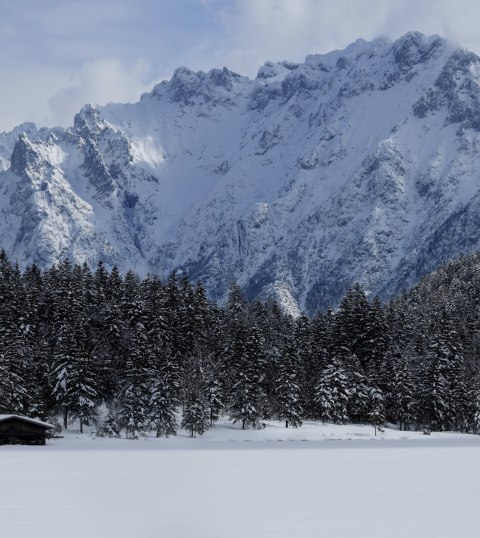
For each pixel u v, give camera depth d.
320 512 41.25
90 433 134.25
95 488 53.41
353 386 158.75
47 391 138.88
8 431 116.25
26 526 37.22
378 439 141.75
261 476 62.91
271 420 157.88
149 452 97.62
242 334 157.25
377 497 47.62
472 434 154.88
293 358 155.00
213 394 147.62
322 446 116.50
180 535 35.09
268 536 34.78
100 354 151.00
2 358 130.38
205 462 79.31
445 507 43.09
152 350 152.12
